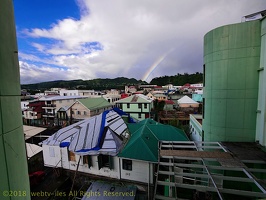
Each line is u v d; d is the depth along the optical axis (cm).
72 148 900
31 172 1133
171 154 483
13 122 201
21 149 225
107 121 1076
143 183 841
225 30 548
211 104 618
